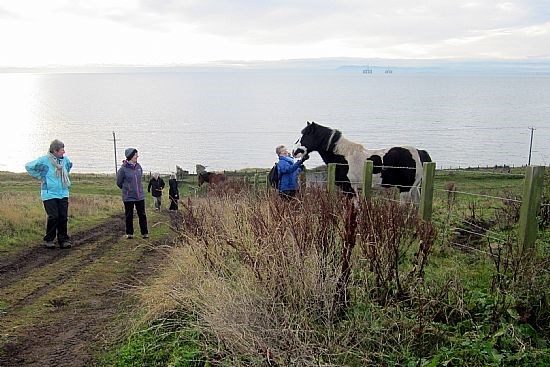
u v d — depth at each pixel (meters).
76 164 108.25
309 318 4.55
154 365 4.59
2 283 7.38
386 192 10.52
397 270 4.99
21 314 6.04
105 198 25.28
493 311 4.40
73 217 14.94
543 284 4.59
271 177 11.00
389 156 10.40
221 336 4.43
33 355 4.92
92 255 9.34
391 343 4.29
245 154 126.88
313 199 6.55
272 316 4.49
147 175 57.97
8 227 11.08
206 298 5.01
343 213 5.58
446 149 110.25
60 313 6.09
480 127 175.88
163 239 11.24
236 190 11.91
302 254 4.96
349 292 4.88
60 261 8.81
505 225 7.39
